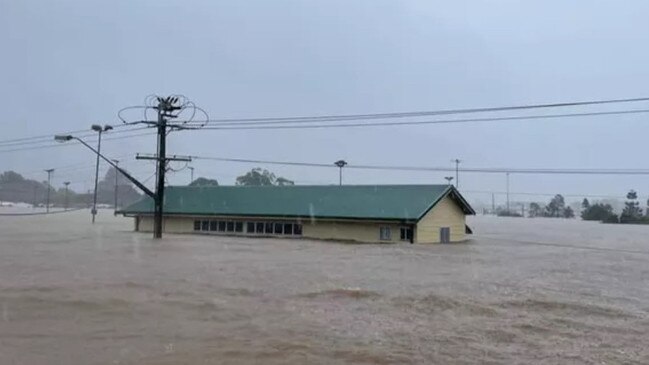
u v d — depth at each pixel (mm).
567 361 8016
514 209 145625
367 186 41812
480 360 7984
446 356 8141
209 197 45125
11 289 12891
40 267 17547
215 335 9094
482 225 74312
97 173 89750
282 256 23453
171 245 28875
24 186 137500
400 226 35406
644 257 27109
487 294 13641
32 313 10445
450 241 38281
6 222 59781
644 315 11328
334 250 27469
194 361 7680
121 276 15492
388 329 9711
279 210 40125
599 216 104625
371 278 16297
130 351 8117
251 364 7590
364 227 36656
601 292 14516
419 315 10977
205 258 21797
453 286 14961
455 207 39062
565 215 131750
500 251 29547
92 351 8086
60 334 8984
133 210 45312
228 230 42031
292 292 13375
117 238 34219
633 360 8102
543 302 12641
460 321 10484
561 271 19797
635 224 92688
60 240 31766
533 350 8570
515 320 10672
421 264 20984
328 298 12672
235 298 12414
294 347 8438
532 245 35719
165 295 12555
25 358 7703
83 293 12492
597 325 10344
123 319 10117
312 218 38094
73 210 110750
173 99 37312
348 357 7992
